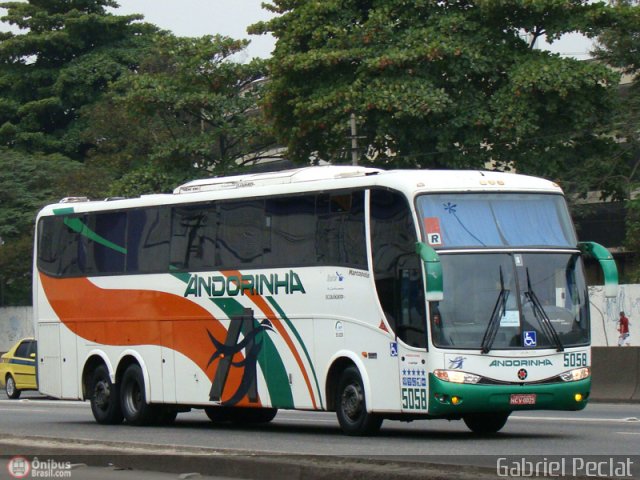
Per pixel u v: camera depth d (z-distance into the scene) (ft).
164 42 222.48
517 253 77.61
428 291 72.90
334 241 83.71
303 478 54.85
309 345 84.99
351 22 178.91
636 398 128.67
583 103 168.55
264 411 104.27
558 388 76.54
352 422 81.66
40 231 114.32
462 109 168.35
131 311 102.42
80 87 338.54
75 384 108.47
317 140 178.81
